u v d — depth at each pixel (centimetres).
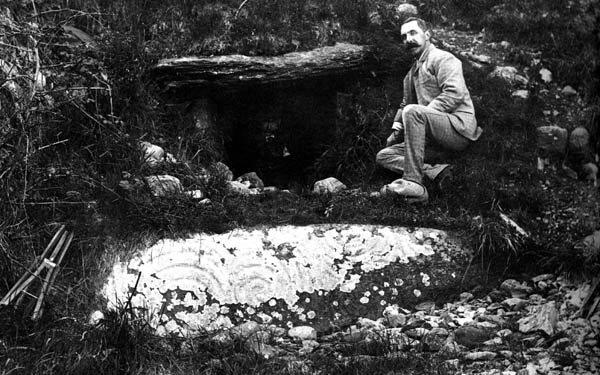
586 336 748
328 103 953
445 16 1021
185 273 800
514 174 890
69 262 797
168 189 846
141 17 962
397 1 1013
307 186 932
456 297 812
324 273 809
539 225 861
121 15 961
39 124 846
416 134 853
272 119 960
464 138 876
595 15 1023
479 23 1018
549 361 728
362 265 814
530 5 1033
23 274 779
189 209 830
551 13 1023
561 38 1005
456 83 867
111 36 938
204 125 926
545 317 761
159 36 953
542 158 917
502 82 948
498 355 739
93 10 960
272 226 826
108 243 805
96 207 823
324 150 959
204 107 934
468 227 831
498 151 902
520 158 905
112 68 922
